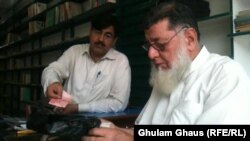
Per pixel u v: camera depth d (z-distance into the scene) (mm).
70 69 2334
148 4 2895
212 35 2402
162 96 1268
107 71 2256
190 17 1112
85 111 1934
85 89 2264
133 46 3232
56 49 5094
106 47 2191
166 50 1104
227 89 947
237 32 2027
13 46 7637
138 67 3176
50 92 1823
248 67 2141
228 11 2221
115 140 994
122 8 3387
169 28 1077
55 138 1180
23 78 6500
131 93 3234
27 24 6344
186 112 1022
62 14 4324
